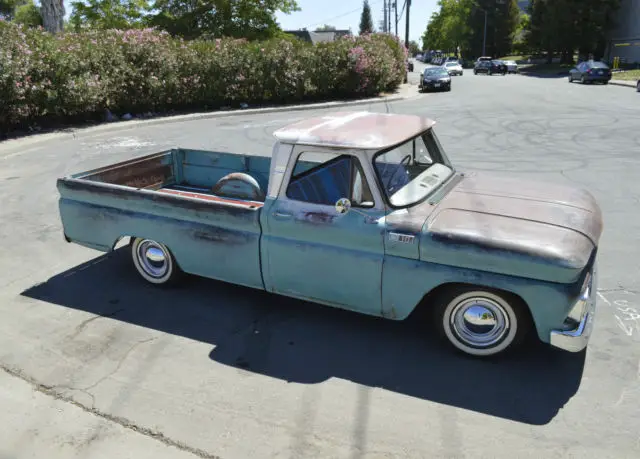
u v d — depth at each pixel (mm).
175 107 21078
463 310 3869
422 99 24109
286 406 3471
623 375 3689
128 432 3258
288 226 4211
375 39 27062
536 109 17953
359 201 3969
